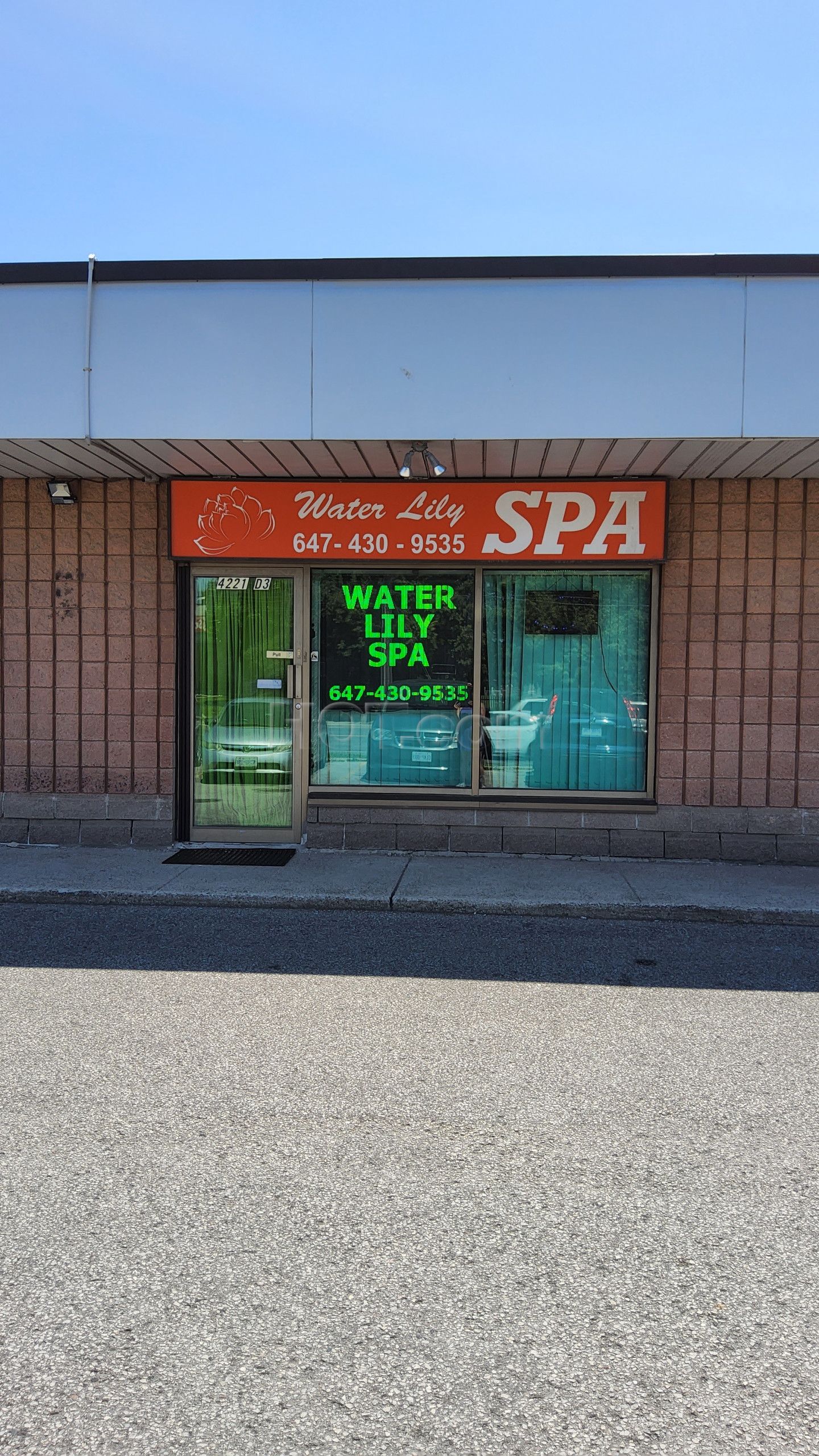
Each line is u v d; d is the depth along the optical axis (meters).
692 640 9.14
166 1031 5.21
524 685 9.59
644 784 9.50
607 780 9.56
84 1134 4.02
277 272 7.68
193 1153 3.87
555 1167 3.81
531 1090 4.52
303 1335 2.81
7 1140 3.96
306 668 9.65
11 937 6.95
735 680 9.14
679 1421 2.51
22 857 9.12
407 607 9.58
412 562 9.28
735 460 8.32
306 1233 3.33
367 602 9.61
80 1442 2.41
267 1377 2.64
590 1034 5.24
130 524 9.46
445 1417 2.51
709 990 5.99
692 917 7.59
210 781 9.77
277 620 9.68
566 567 9.34
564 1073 4.73
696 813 9.20
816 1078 4.70
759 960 6.61
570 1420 2.50
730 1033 5.27
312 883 8.17
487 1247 3.26
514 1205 3.53
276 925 7.32
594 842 9.30
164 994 5.80
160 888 7.97
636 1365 2.71
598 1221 3.43
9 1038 5.07
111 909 7.72
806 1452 2.41
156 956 6.54
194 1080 4.57
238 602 9.70
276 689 9.71
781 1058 4.93
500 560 9.16
